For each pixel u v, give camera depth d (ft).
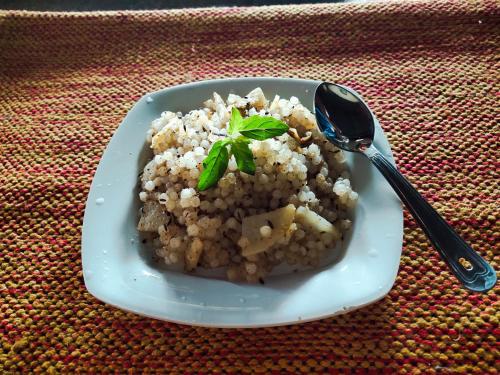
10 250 0.81
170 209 0.75
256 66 1.02
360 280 0.68
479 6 1.06
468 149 0.87
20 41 1.09
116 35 1.09
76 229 0.83
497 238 0.77
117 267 0.72
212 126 0.79
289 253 0.74
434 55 1.01
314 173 0.79
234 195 0.74
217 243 0.74
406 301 0.73
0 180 0.88
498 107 0.92
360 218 0.75
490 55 1.00
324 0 1.20
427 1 1.08
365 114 0.82
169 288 0.70
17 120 0.97
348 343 0.70
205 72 1.02
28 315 0.74
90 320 0.74
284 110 0.80
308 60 1.03
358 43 1.04
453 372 0.67
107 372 0.69
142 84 1.01
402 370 0.67
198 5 1.23
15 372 0.70
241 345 0.70
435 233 0.70
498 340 0.69
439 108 0.93
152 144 0.80
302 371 0.68
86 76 1.03
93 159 0.91
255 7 1.11
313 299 0.67
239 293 0.68
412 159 0.87
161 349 0.71
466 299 0.72
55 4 1.23
